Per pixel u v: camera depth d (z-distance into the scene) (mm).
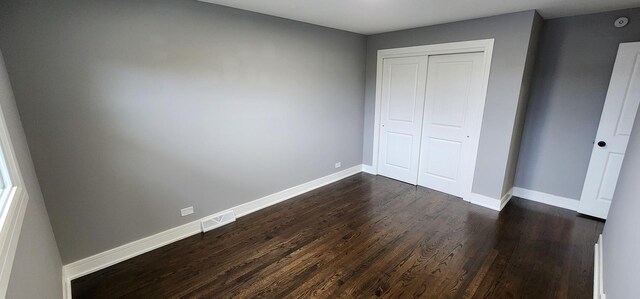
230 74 2770
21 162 1482
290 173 3605
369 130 4531
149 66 2260
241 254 2430
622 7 2629
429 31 3479
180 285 2055
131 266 2270
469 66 3285
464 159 3506
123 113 2189
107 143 2148
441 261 2318
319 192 3842
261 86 3049
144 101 2279
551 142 3291
